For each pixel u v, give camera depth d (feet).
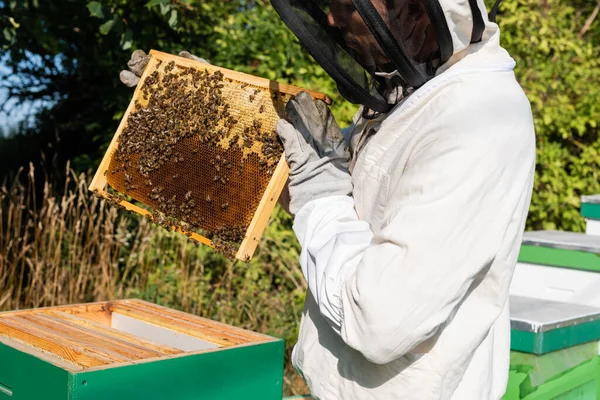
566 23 21.35
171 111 5.72
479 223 4.11
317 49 4.39
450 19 4.16
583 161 19.70
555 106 19.17
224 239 5.31
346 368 4.74
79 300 13.69
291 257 15.70
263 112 5.26
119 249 14.90
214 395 5.38
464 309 4.51
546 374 7.98
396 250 4.12
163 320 6.55
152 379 4.96
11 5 12.74
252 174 5.18
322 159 4.89
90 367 4.70
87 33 17.07
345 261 4.46
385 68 4.71
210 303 14.15
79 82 19.20
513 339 7.87
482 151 4.15
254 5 17.72
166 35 15.17
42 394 4.88
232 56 16.19
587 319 8.50
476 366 4.69
